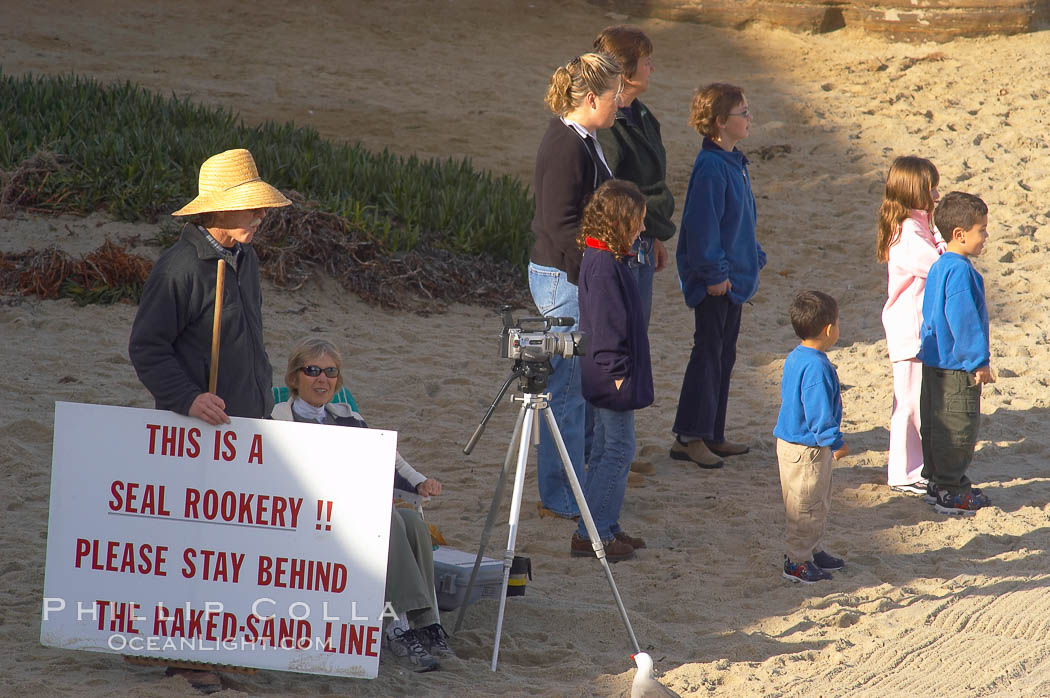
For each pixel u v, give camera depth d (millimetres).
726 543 23766
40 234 43750
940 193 55469
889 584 21406
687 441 29047
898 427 26344
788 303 45750
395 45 84500
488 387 35531
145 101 56250
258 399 17422
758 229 53969
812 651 18516
